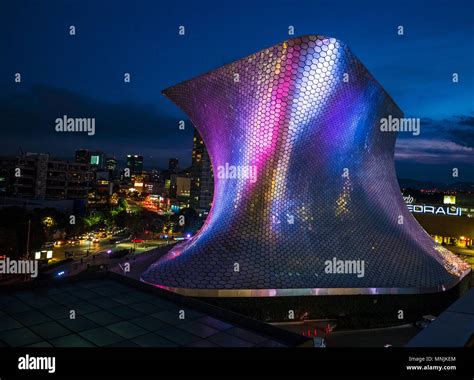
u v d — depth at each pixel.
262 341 9.15
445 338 5.83
